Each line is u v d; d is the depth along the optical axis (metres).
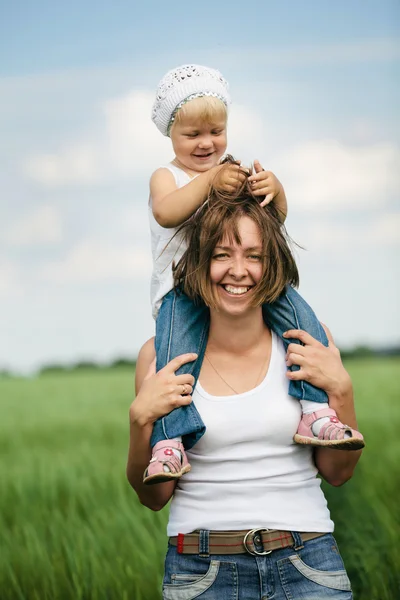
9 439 12.26
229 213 3.39
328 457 3.62
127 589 5.95
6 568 6.34
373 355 25.27
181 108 4.11
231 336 3.52
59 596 6.02
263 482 3.42
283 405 3.46
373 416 12.64
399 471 7.99
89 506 7.73
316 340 3.55
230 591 3.32
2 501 8.08
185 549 3.39
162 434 3.40
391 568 5.60
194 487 3.45
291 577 3.34
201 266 3.40
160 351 3.56
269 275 3.40
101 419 14.62
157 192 3.99
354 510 6.21
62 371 28.00
